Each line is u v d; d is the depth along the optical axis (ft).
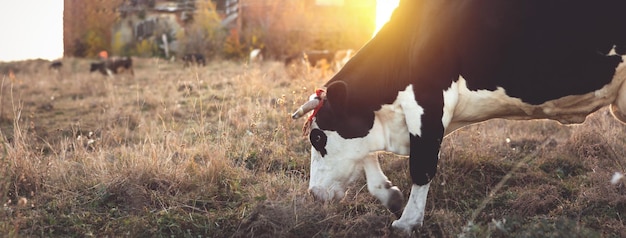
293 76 50.31
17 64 83.05
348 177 20.99
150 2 104.58
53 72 70.85
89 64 81.41
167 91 46.21
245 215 20.75
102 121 36.17
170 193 23.40
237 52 95.35
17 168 23.75
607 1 17.56
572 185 23.27
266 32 99.04
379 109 20.16
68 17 104.53
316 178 21.11
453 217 20.59
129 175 23.57
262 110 33.22
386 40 20.16
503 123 32.48
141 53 102.78
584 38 17.88
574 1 17.75
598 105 18.92
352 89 20.38
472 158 24.85
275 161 26.55
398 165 25.07
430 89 19.06
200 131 30.40
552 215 20.94
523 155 27.22
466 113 19.63
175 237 20.07
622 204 21.06
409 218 19.48
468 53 18.83
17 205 21.56
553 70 18.31
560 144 28.04
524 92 18.74
